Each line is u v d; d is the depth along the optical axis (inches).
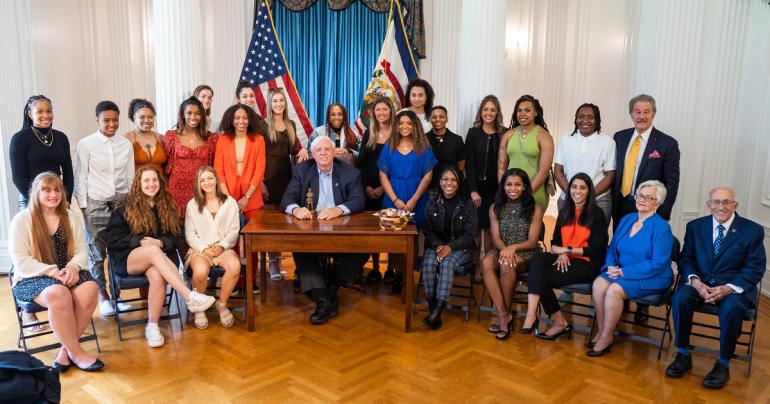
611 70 250.2
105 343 126.4
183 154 148.9
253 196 154.8
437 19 202.1
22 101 169.2
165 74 179.3
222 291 136.0
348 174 151.6
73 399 101.3
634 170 145.4
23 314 135.9
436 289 140.1
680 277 127.2
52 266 113.7
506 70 277.3
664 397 105.6
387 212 130.9
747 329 140.1
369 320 142.5
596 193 149.6
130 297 157.8
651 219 125.2
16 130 169.3
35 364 73.1
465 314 148.1
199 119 150.3
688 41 164.2
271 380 109.6
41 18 185.5
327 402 101.5
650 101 141.5
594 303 127.0
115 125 139.4
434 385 108.5
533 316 132.4
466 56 189.2
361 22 245.0
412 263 130.4
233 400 101.8
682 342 116.0
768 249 164.9
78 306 113.2
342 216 145.1
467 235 142.9
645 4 193.6
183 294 130.0
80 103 212.4
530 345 128.8
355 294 162.6
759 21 166.9
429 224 147.2
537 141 154.3
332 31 243.4
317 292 140.8
